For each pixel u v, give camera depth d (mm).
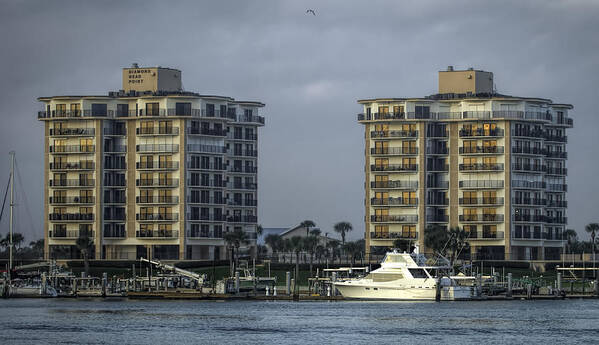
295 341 176500
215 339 178625
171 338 179750
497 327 193500
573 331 189125
